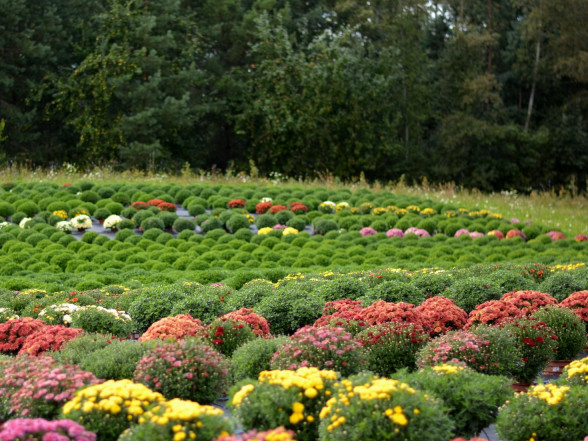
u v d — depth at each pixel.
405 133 35.53
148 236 17.34
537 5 33.75
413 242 17.34
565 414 5.41
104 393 5.07
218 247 16.28
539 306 8.83
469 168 34.88
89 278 12.30
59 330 7.82
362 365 6.48
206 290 10.42
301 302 9.11
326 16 37.00
